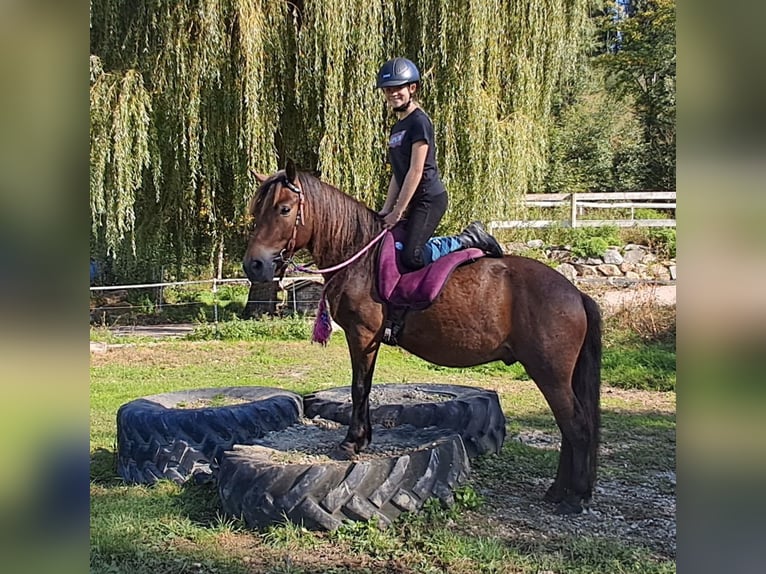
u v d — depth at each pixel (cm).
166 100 877
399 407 440
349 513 320
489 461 428
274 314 1199
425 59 888
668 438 498
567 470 354
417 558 298
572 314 327
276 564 294
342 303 346
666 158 2295
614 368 768
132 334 1116
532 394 651
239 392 488
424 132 337
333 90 854
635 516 345
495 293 334
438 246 353
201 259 1327
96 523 340
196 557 302
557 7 914
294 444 385
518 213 970
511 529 327
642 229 1346
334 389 507
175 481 397
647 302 998
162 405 455
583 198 1483
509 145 910
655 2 2377
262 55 853
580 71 2355
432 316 336
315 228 344
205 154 920
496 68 899
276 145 991
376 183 910
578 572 285
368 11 843
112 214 897
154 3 845
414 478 334
